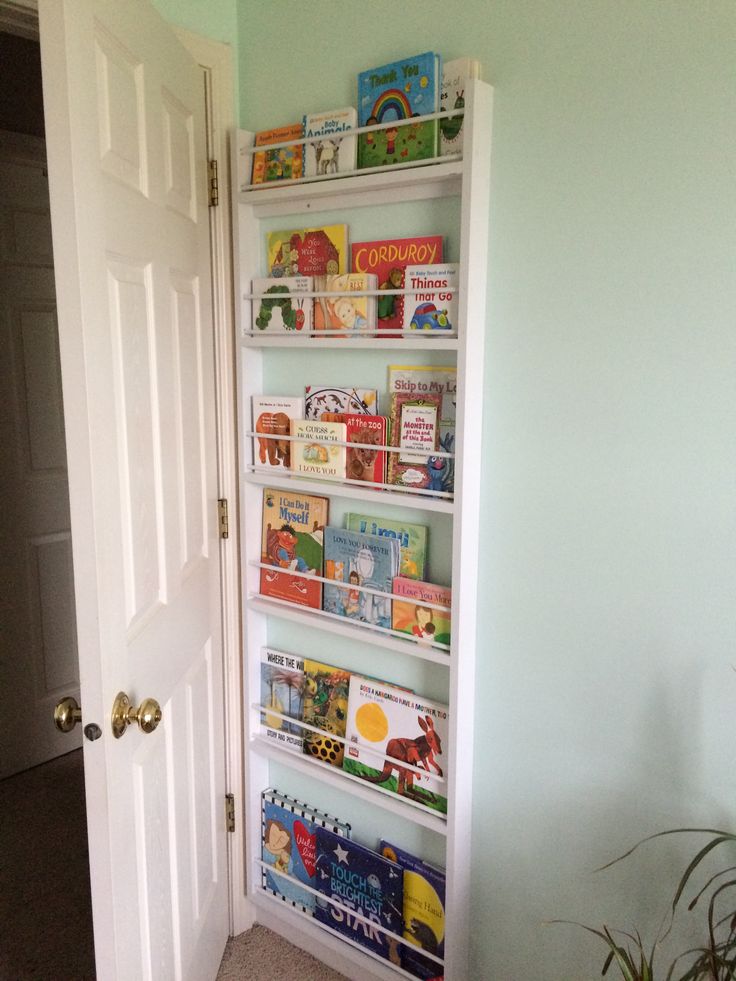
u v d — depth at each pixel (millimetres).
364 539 1613
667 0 1176
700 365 1223
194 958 1696
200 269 1664
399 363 1572
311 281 1610
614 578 1354
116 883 1239
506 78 1344
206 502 1734
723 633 1259
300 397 1699
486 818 1584
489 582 1498
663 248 1232
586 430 1347
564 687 1439
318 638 1810
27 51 2367
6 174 2479
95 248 1113
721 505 1233
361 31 1521
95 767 1191
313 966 1899
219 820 1898
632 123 1232
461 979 1637
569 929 1506
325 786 1869
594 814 1440
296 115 1647
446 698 1615
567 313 1338
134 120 1289
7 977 1886
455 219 1456
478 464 1458
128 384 1285
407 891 1714
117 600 1212
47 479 2682
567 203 1312
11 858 2301
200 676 1733
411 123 1403
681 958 1364
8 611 2613
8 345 2525
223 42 1691
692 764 1318
